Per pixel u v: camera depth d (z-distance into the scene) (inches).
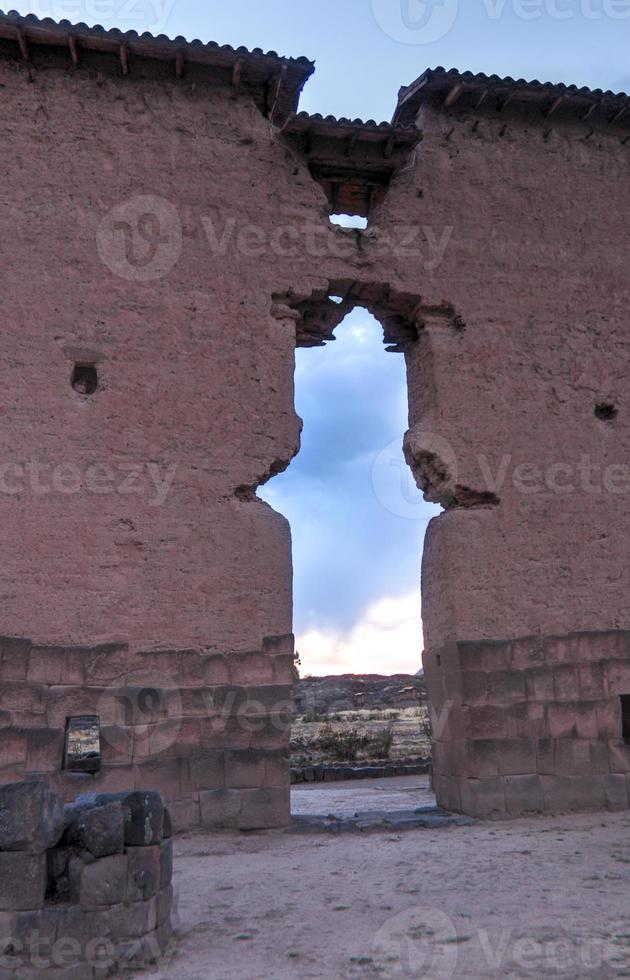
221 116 416.8
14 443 361.1
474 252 434.6
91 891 179.2
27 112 395.5
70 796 332.2
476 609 388.5
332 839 334.0
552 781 377.1
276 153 418.6
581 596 404.8
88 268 386.0
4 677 338.3
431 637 410.6
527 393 425.1
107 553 359.6
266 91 424.5
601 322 446.9
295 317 408.5
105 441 370.9
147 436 375.6
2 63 398.0
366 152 425.1
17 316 373.7
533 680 386.6
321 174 430.6
